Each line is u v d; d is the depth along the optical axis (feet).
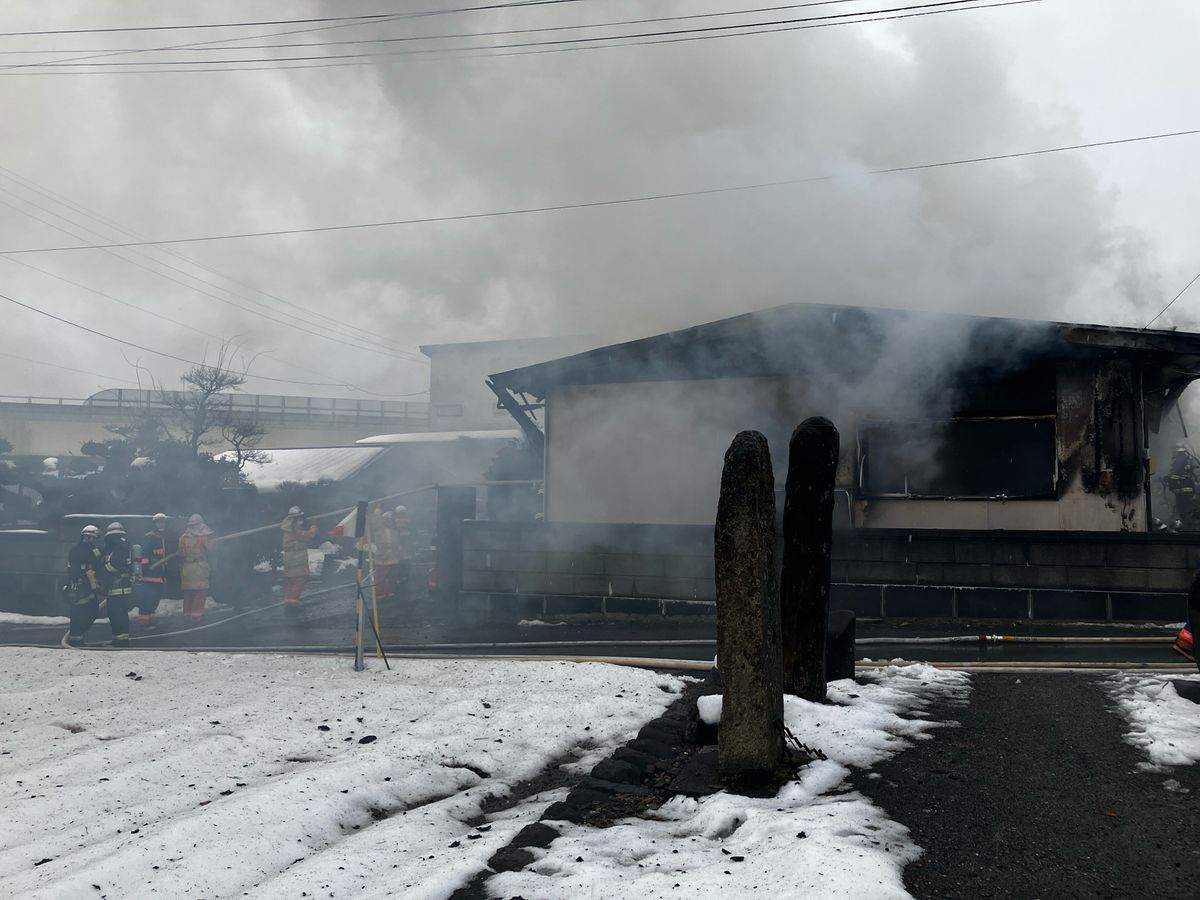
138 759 18.24
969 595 36.42
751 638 14.30
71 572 39.55
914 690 20.92
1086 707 19.01
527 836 12.45
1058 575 35.60
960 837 12.05
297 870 11.80
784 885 10.05
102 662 29.53
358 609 27.04
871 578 37.55
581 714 20.34
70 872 12.12
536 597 42.11
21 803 15.46
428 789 16.16
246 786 16.60
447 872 11.17
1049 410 39.32
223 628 44.11
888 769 14.89
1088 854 11.49
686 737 17.24
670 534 40.16
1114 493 38.24
